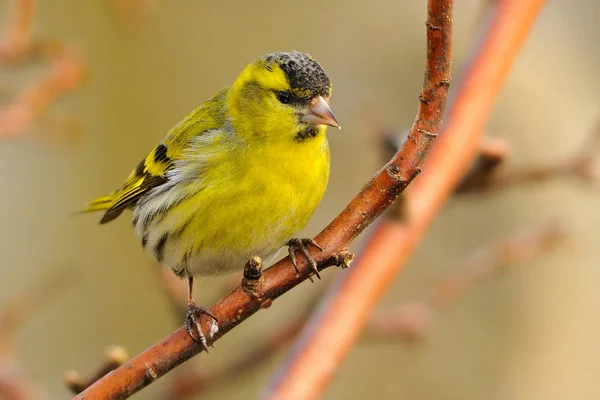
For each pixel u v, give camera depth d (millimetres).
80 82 9594
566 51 13961
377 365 13031
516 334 13055
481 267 9188
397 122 13711
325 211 13531
